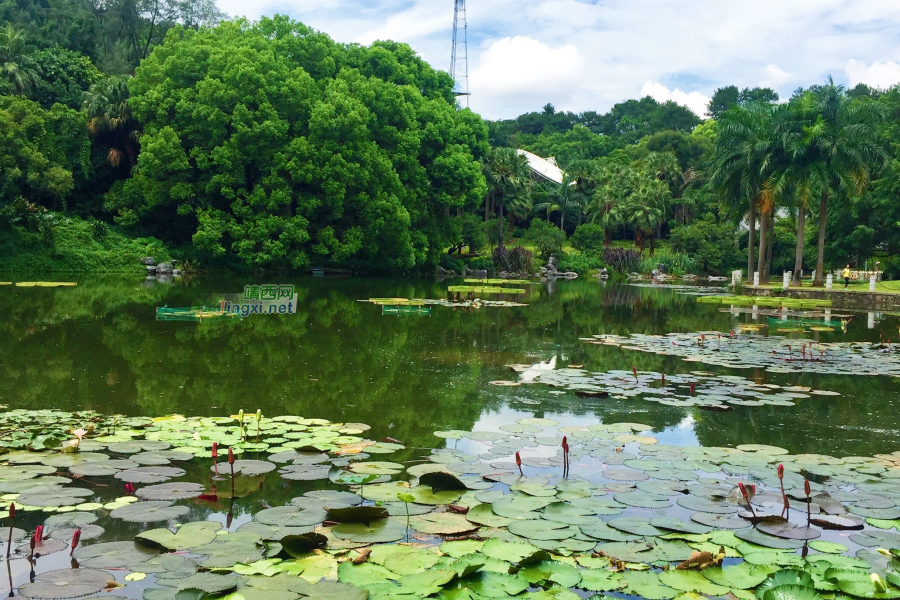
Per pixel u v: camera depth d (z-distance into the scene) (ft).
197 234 114.93
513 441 22.99
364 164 127.54
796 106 111.55
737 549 14.78
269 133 117.80
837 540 15.51
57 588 12.64
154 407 27.09
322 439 22.79
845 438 24.79
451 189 150.41
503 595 12.57
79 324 49.42
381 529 15.39
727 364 39.86
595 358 42.01
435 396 30.35
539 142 334.44
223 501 17.43
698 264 203.92
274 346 42.78
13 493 17.26
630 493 17.95
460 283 125.49
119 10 190.29
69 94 140.97
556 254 194.18
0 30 137.90
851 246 138.21
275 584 12.60
